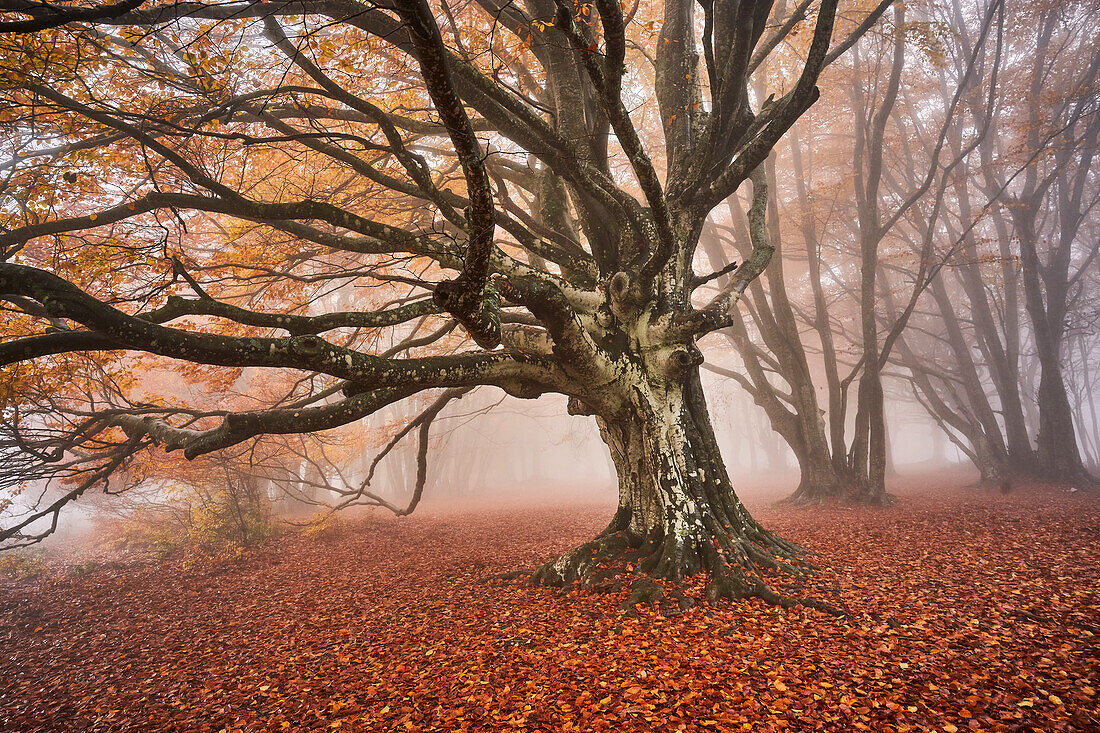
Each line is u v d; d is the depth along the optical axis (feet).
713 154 29.96
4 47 22.54
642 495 30.68
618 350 30.94
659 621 22.35
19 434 32.81
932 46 49.70
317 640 26.32
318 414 26.50
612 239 34.19
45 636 33.06
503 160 39.14
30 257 37.96
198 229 44.45
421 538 59.31
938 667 16.62
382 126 25.52
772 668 17.24
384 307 43.62
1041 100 60.54
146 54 30.81
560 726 15.16
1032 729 13.15
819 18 24.22
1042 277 71.61
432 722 16.39
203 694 21.56
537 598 28.25
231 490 62.64
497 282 23.77
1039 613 20.61
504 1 30.30
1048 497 57.00
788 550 30.78
